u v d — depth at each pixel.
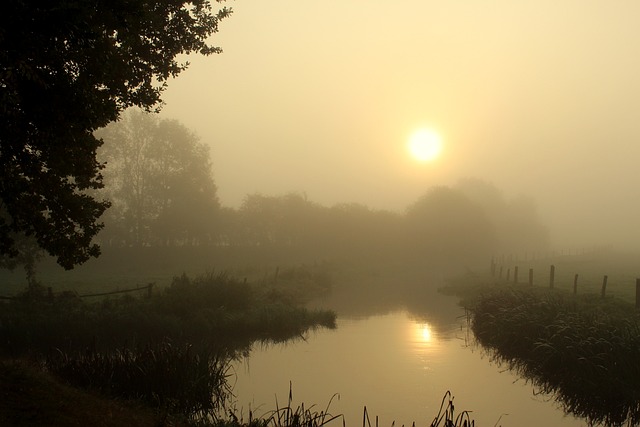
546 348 15.09
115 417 7.96
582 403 12.58
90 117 8.52
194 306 22.11
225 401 12.14
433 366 15.94
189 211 63.94
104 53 9.06
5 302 21.97
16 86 7.27
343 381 14.22
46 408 7.32
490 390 13.54
